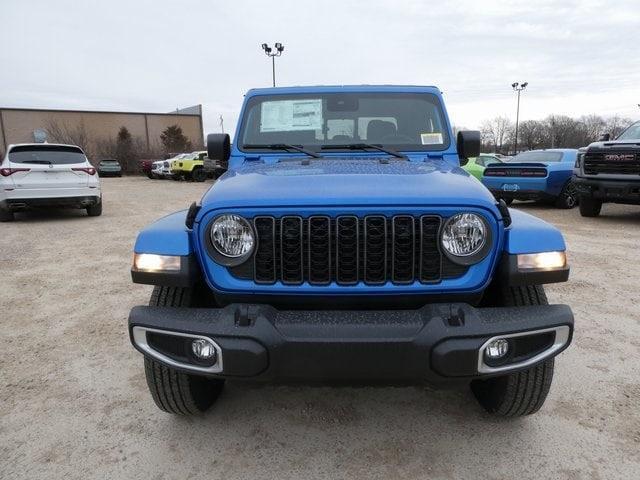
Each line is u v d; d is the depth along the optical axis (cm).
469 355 203
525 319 209
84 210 1321
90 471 240
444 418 282
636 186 862
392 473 237
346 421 281
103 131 5638
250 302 225
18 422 282
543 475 233
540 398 252
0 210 1061
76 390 318
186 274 224
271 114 355
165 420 284
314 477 235
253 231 215
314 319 208
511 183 1147
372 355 203
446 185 231
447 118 353
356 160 317
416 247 216
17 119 5162
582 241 757
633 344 372
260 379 210
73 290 537
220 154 357
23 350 379
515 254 220
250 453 253
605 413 282
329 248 214
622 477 230
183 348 219
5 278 589
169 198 1694
